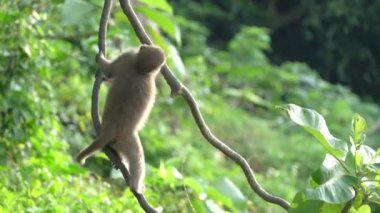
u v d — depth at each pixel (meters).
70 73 15.10
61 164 11.27
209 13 32.44
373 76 32.97
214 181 10.76
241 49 26.14
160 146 16.52
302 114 7.82
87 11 11.06
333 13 32.59
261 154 19.80
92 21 12.68
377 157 7.91
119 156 7.70
